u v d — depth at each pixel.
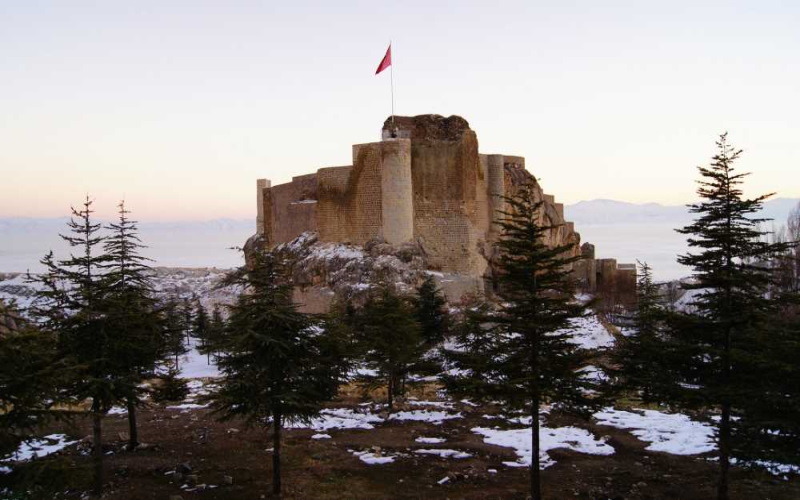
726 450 16.83
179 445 24.91
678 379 18.14
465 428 28.23
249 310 18.44
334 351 19.56
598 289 75.88
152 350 20.59
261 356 18.28
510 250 18.45
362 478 20.98
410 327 31.97
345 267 58.56
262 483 20.14
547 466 22.55
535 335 17.88
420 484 20.45
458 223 61.06
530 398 18.34
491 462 23.06
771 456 16.06
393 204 59.66
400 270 56.84
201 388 41.47
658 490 19.81
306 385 18.66
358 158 62.38
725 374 17.23
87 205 22.14
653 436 26.69
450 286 57.06
